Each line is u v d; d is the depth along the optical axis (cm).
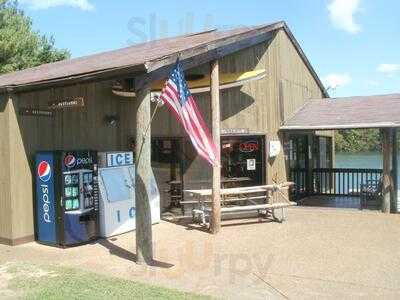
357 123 1420
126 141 1284
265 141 1482
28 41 2844
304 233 1106
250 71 1412
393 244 991
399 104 1526
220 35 1290
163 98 841
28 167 1032
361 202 1516
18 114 1016
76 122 1142
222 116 1389
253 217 1309
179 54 907
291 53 1664
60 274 784
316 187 1847
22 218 1020
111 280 746
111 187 1088
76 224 995
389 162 1401
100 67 903
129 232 1120
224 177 1392
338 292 693
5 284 734
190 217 1304
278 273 789
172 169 1342
